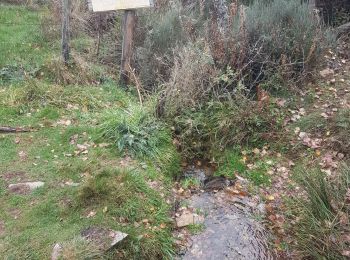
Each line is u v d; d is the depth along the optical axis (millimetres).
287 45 2590
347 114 2135
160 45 2729
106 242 1438
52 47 3021
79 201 1606
